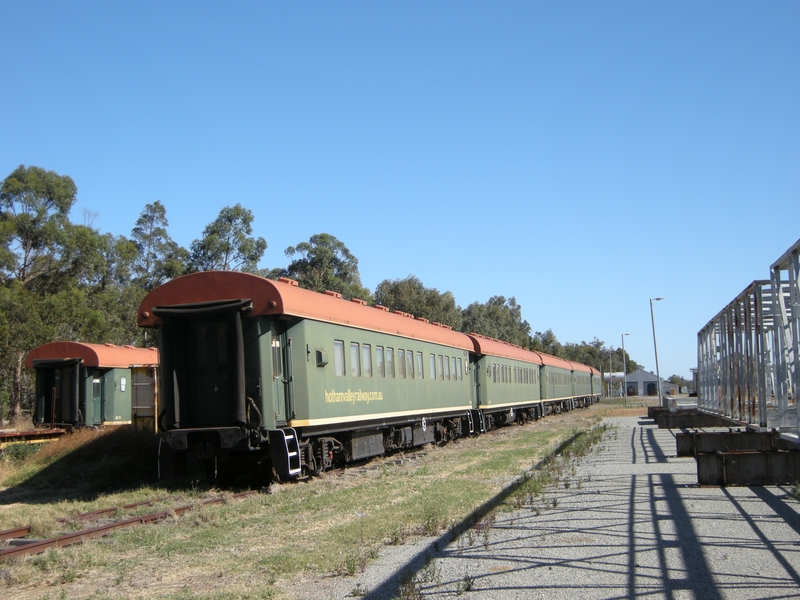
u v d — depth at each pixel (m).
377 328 18.73
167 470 14.66
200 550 8.74
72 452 17.22
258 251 53.28
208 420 13.95
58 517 11.12
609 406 66.00
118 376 24.75
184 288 14.12
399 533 9.27
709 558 7.45
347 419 16.36
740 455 12.42
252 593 6.83
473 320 78.94
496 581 6.92
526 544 8.43
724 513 9.95
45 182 51.78
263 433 13.52
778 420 12.86
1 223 47.59
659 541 8.29
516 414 36.25
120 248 56.12
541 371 41.91
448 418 25.06
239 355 13.45
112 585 7.32
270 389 13.67
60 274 48.72
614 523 9.45
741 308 16.62
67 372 24.02
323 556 8.22
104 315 43.66
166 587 7.19
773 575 6.77
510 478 14.94
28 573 7.53
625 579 6.78
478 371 28.94
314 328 15.16
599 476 14.62
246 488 13.95
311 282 53.91
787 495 11.31
